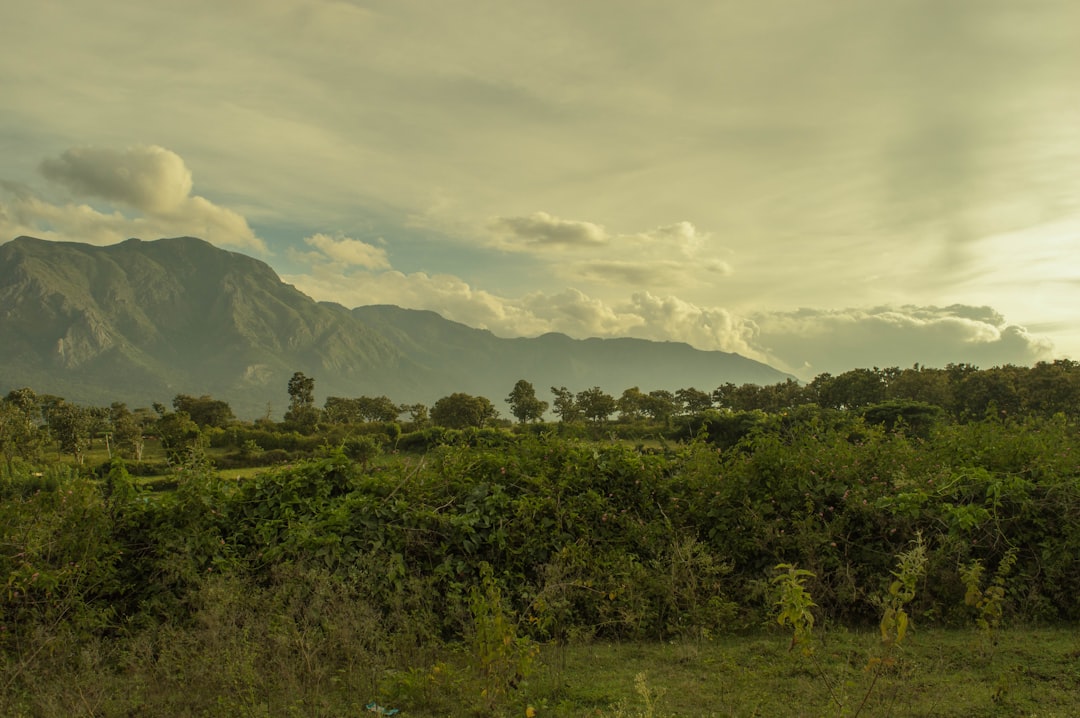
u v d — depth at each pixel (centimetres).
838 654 486
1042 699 392
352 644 467
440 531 591
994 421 751
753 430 714
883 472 651
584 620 570
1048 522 590
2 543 518
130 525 577
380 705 408
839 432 732
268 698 404
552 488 648
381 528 584
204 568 561
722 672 461
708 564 586
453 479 642
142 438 7362
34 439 5456
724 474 662
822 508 629
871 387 8150
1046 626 550
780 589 552
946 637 518
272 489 620
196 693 421
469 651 475
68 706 407
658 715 384
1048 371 5800
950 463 664
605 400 10756
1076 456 636
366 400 14400
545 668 472
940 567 574
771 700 405
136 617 530
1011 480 605
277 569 535
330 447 669
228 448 6122
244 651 437
